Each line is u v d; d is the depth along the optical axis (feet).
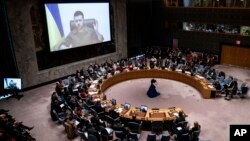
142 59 68.33
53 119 38.01
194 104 43.55
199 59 67.36
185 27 76.13
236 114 39.29
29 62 50.85
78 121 34.04
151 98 46.98
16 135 29.96
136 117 34.01
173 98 46.62
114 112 34.68
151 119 33.45
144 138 32.89
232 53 67.10
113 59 70.49
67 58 59.16
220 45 68.90
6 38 46.83
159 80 57.26
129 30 77.77
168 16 78.48
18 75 49.85
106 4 64.08
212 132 34.06
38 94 49.55
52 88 52.80
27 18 48.80
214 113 39.78
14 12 46.65
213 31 69.87
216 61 69.92
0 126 30.68
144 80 57.77
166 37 81.71
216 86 46.44
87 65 63.36
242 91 44.75
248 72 61.41
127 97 47.70
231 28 65.87
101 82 49.21
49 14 52.03
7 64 48.01
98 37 64.13
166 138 29.12
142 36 82.89
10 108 43.16
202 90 47.16
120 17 69.41
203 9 69.31
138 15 79.25
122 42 72.28
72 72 59.98
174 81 56.24
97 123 32.37
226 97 45.60
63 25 55.16
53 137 33.60
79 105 38.34
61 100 40.29
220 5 66.33
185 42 77.10
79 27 58.75
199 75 52.75
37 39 52.21
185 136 28.60
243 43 63.98
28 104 44.78
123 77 57.00
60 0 53.42
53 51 54.44
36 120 38.52
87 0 59.11
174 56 69.56
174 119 33.47
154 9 81.46
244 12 61.36
